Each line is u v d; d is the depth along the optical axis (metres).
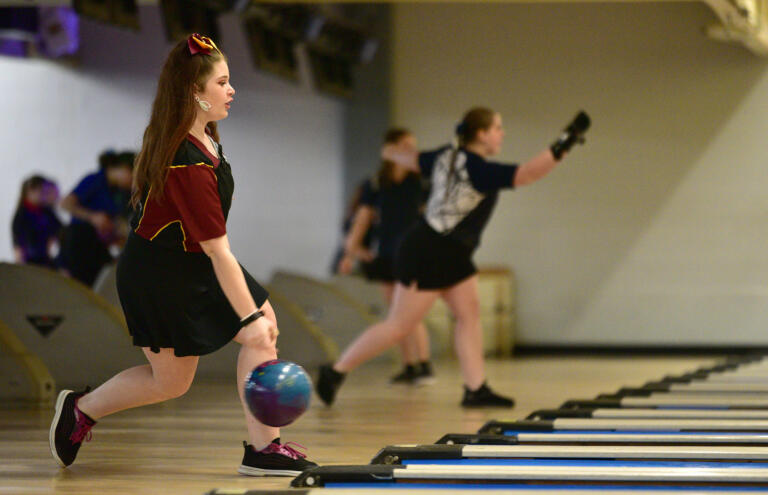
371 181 15.23
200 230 5.98
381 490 5.47
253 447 6.70
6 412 10.45
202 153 6.13
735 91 19.91
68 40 21.39
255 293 6.36
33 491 6.16
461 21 20.78
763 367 15.36
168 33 14.62
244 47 22.11
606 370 16.67
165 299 6.23
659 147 20.25
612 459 6.91
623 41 20.30
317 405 11.45
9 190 23.39
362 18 20.45
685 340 20.30
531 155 20.67
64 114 23.20
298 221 21.92
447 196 10.87
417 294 11.07
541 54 20.58
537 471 5.97
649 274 20.38
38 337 13.08
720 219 20.08
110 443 8.34
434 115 20.94
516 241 20.84
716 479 5.90
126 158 15.80
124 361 12.99
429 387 13.59
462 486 5.88
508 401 11.18
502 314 20.00
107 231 15.75
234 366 14.18
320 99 21.64
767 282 19.92
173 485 6.36
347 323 16.56
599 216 20.53
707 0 13.70
